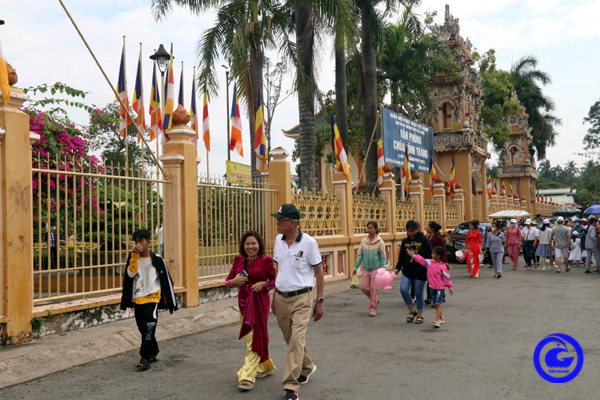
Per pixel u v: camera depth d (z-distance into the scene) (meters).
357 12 21.64
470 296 11.56
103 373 5.82
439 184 24.89
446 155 32.66
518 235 18.52
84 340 6.64
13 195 6.54
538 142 57.28
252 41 17.53
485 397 4.84
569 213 42.50
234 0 16.88
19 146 6.66
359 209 16.25
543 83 53.25
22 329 6.55
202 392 5.12
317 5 16.38
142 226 8.66
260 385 5.35
